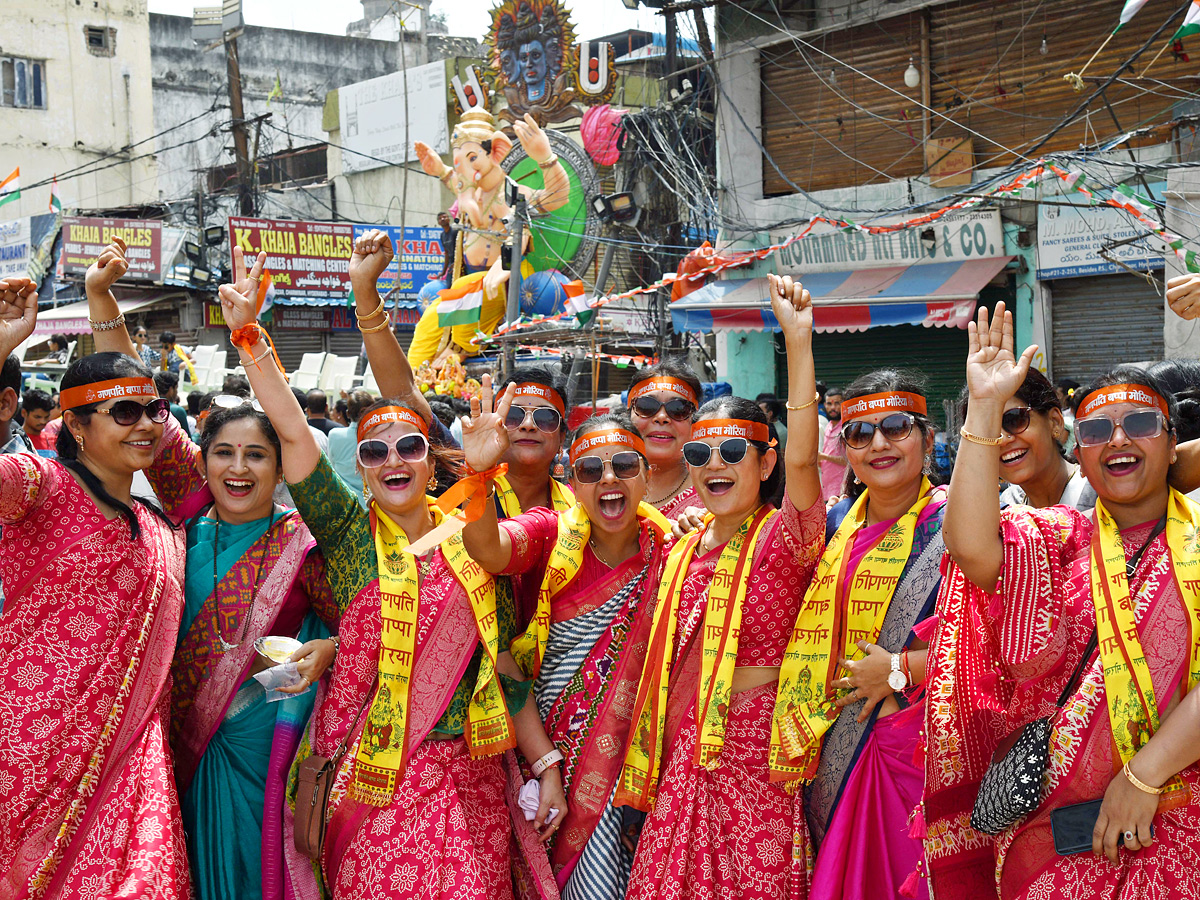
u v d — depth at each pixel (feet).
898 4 39.83
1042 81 37.42
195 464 11.80
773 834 9.81
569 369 53.21
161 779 9.62
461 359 59.82
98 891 9.10
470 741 10.26
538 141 61.26
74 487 9.96
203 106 105.19
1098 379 8.86
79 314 70.49
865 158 41.73
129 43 94.63
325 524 10.44
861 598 9.99
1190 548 8.27
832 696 9.89
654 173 51.55
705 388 39.09
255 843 10.51
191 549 10.93
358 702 10.30
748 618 10.13
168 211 82.94
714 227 47.11
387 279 75.05
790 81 43.27
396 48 111.04
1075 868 8.31
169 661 10.11
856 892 9.48
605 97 68.64
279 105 106.11
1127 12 28.89
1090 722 8.32
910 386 10.02
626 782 10.50
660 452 13.05
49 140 91.45
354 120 85.81
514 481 12.76
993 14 38.27
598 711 10.81
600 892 10.43
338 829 10.06
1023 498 16.08
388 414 10.50
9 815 9.33
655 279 54.34
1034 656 8.60
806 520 9.89
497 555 10.28
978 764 9.31
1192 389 11.43
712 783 9.96
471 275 60.18
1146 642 8.20
